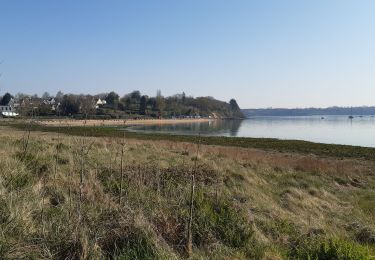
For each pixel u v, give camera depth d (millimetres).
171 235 5574
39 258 4426
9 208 5082
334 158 33094
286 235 6758
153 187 7883
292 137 72750
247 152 29828
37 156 9172
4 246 4324
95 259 4656
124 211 5805
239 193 9914
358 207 11383
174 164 13383
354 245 6168
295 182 14859
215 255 5285
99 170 8789
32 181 6953
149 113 149500
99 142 19172
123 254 4926
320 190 13617
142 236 5191
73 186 6996
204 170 12109
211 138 58750
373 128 115750
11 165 7559
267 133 86312
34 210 5461
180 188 7832
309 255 5664
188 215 6141
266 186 12969
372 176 21156
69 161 9367
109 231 5250
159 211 6090
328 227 7762
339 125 140875
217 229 6109
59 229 5020
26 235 4734
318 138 70750
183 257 5125
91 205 6066
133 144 23469
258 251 5684
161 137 55375
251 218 7023
